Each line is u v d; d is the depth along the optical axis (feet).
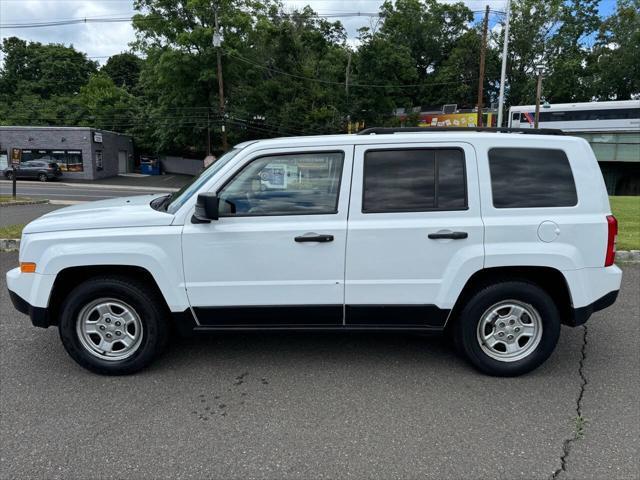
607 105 108.78
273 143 11.80
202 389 11.57
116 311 12.11
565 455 9.00
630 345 14.38
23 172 119.14
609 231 11.77
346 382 11.94
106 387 11.66
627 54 161.58
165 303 12.20
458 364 12.98
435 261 11.61
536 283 12.17
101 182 124.16
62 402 10.93
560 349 14.08
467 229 11.50
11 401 10.96
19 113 181.68
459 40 186.60
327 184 11.71
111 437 9.55
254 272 11.64
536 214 11.65
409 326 12.08
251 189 11.76
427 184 11.70
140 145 159.94
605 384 11.91
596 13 172.45
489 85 182.60
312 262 11.60
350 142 11.72
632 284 20.99
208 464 8.71
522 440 9.48
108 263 11.51
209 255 11.55
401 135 11.87
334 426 9.97
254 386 11.73
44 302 11.68
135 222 11.69
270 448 9.20
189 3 117.08
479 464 8.72
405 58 155.84
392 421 10.16
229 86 130.93
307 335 15.03
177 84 126.21
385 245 11.54
